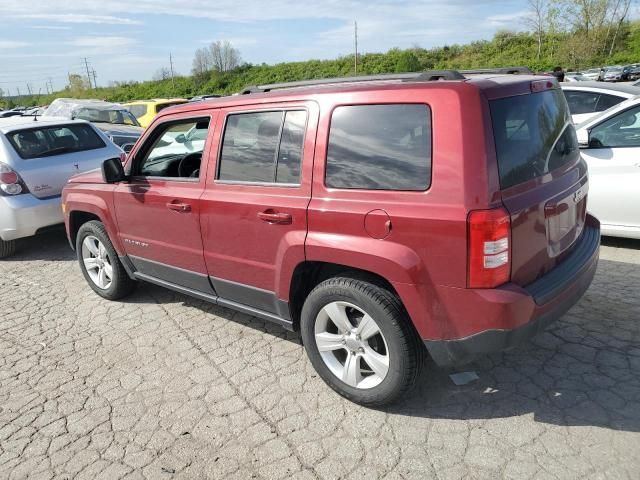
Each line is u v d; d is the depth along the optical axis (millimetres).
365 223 2781
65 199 5074
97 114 14188
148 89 70125
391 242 2713
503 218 2473
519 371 3352
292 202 3104
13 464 2859
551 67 47938
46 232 6512
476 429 2854
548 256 2865
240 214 3393
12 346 4215
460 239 2506
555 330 3799
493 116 2562
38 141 6605
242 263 3506
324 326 3174
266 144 3299
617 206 5156
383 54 60156
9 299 5230
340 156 2928
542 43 53156
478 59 54938
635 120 5133
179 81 68750
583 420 2861
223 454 2816
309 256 3035
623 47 49781
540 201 2719
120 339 4207
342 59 61188
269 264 3330
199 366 3711
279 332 4145
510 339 2582
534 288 2705
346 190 2889
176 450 2871
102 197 4555
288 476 2629
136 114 16297
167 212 3932
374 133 2807
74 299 5125
